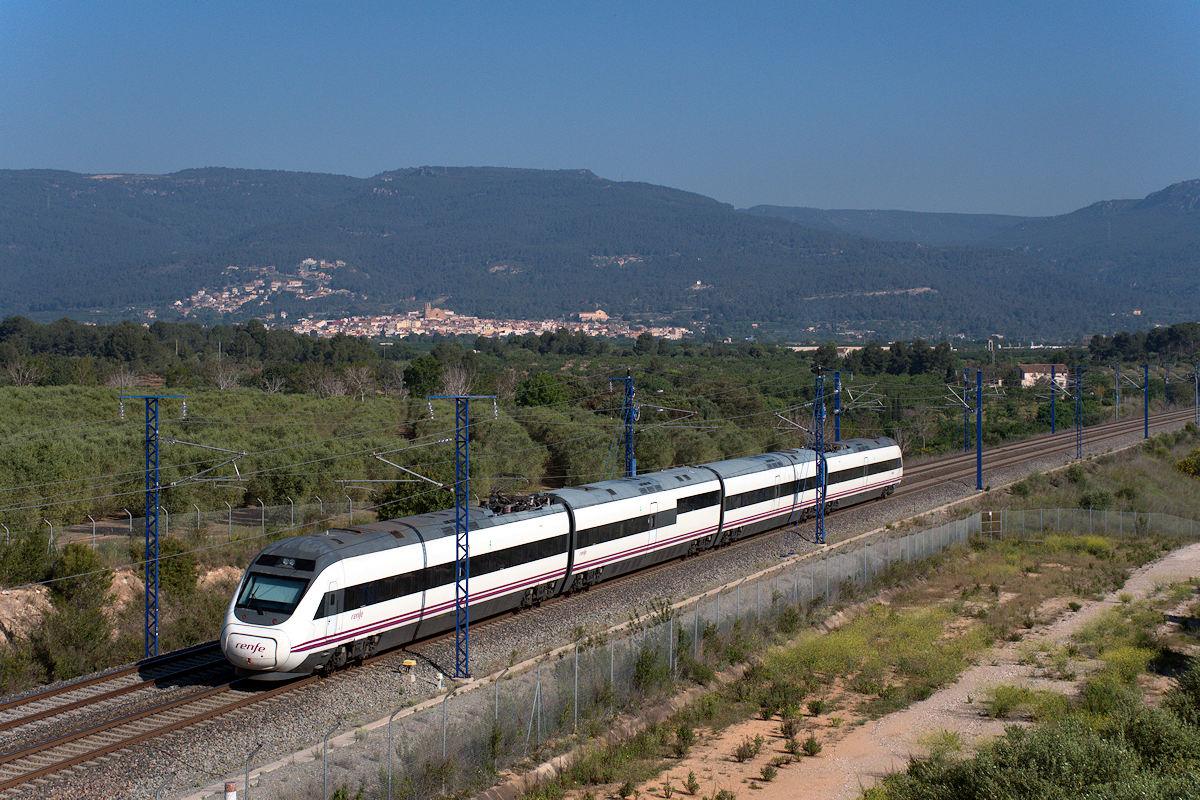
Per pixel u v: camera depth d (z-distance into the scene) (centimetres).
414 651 3125
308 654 2694
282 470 5484
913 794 2080
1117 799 1816
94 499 4716
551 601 3781
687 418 7919
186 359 16425
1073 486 7244
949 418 11388
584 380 11656
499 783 2231
